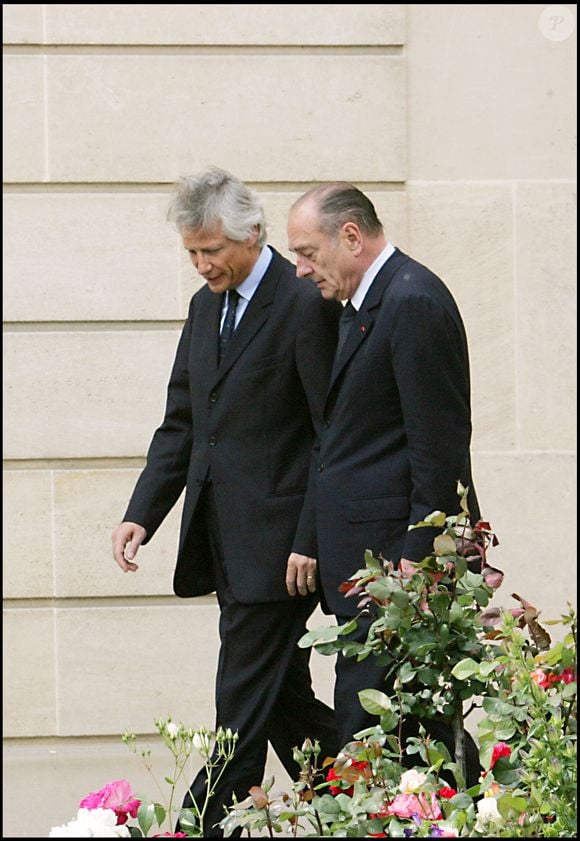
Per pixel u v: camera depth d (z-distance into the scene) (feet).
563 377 50.31
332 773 29.55
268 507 39.37
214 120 49.65
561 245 50.16
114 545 41.70
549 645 30.81
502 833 26.02
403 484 36.32
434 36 49.90
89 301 49.70
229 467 39.65
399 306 35.76
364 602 30.78
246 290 39.70
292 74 49.65
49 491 49.90
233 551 39.65
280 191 49.90
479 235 50.06
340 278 36.70
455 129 49.98
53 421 49.85
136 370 49.93
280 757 42.57
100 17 49.26
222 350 40.14
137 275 49.78
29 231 49.52
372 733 29.50
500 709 28.58
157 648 50.19
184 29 49.39
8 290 49.57
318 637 30.66
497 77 49.93
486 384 50.26
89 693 50.03
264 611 39.52
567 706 29.35
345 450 37.06
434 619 30.45
